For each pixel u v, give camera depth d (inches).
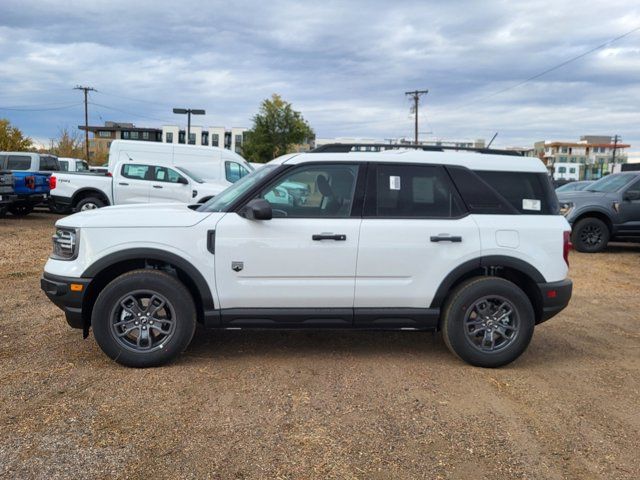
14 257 372.2
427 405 157.0
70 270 173.9
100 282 181.2
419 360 194.2
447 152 193.0
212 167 635.5
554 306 187.9
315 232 177.2
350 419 147.1
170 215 179.5
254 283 177.5
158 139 4296.3
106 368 177.6
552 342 222.5
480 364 186.7
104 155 2751.0
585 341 225.3
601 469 126.7
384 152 189.6
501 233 184.1
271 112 2031.3
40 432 135.4
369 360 192.9
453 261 181.9
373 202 182.9
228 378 172.2
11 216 652.1
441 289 182.5
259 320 179.8
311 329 184.5
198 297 184.1
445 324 186.2
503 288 182.4
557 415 153.6
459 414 152.1
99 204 572.1
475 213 186.1
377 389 167.2
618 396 168.2
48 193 647.1
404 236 180.1
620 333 238.2
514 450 133.7
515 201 189.2
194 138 4301.2
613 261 428.8
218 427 140.5
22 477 116.6
